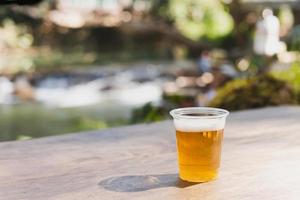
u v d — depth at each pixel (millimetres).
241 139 1305
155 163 1085
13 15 11789
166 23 12789
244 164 1065
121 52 12945
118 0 13039
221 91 2324
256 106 2217
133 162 1096
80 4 12883
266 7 11180
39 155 1163
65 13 12617
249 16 11156
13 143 1288
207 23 12125
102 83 8773
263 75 2346
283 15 11344
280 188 910
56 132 4758
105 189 908
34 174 1008
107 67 10688
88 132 1425
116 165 1071
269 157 1124
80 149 1221
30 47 12234
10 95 7582
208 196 865
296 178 970
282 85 2271
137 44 13164
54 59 11508
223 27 11945
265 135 1352
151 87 8406
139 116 2975
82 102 7059
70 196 873
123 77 9352
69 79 9117
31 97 7438
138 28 12859
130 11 13031
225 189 902
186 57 12453
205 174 940
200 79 7883
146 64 11203
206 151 935
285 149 1198
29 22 12141
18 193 891
